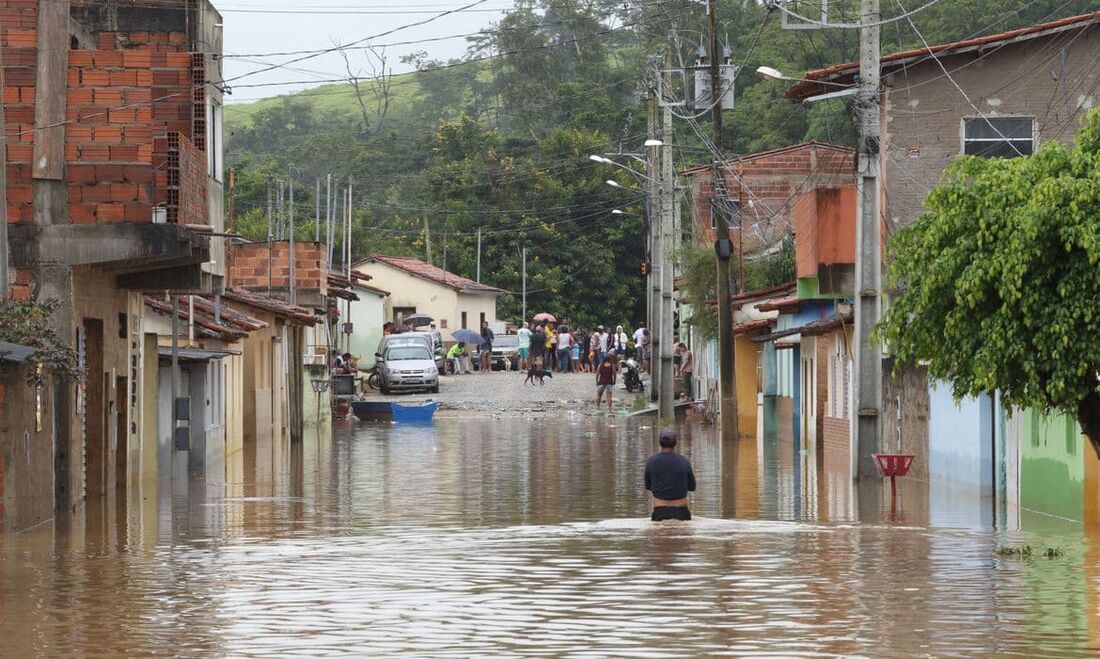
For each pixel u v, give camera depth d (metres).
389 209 148.50
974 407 40.47
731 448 61.66
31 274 35.66
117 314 41.75
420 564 25.66
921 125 52.59
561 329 122.56
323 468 50.69
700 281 80.94
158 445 46.66
